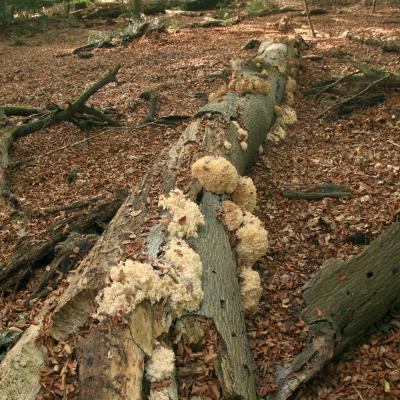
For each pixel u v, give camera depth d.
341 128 8.12
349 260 4.19
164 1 22.72
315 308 3.89
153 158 7.54
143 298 3.33
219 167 4.87
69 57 15.25
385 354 3.86
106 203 5.62
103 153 7.98
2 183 6.75
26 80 12.99
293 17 18.45
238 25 17.78
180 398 3.15
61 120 8.78
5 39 19.39
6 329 4.21
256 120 6.80
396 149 7.14
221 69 11.66
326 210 5.83
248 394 3.33
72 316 3.51
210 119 6.10
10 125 8.68
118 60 14.01
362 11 18.86
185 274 3.62
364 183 6.31
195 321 3.50
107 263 3.75
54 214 6.03
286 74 9.41
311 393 3.62
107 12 22.53
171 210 4.30
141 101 10.24
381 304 4.00
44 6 22.75
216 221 4.60
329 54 11.98
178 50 14.34
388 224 5.37
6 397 3.10
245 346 3.68
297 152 7.48
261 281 4.79
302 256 5.12
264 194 6.31
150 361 3.15
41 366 3.27
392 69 10.54
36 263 5.05
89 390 2.96
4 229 5.86
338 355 3.83
